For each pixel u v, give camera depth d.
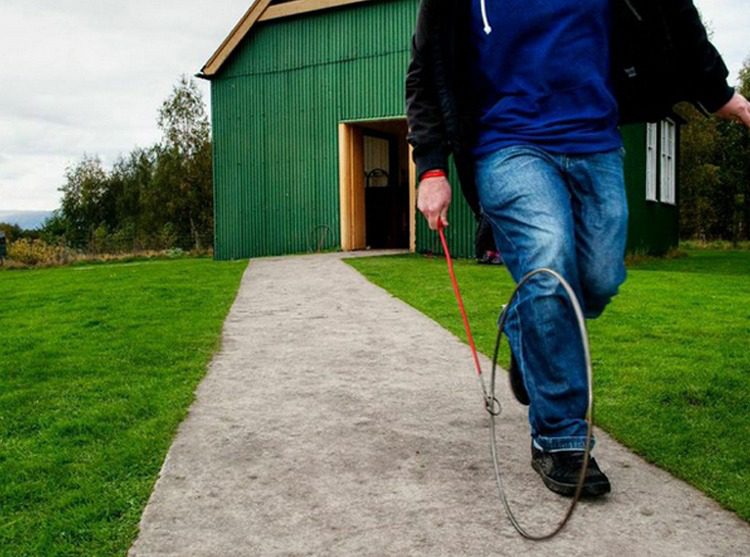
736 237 35.16
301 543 2.10
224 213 18.19
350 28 16.16
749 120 2.57
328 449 2.92
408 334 5.49
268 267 12.08
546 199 2.34
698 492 2.43
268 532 2.18
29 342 5.61
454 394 3.76
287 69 17.05
